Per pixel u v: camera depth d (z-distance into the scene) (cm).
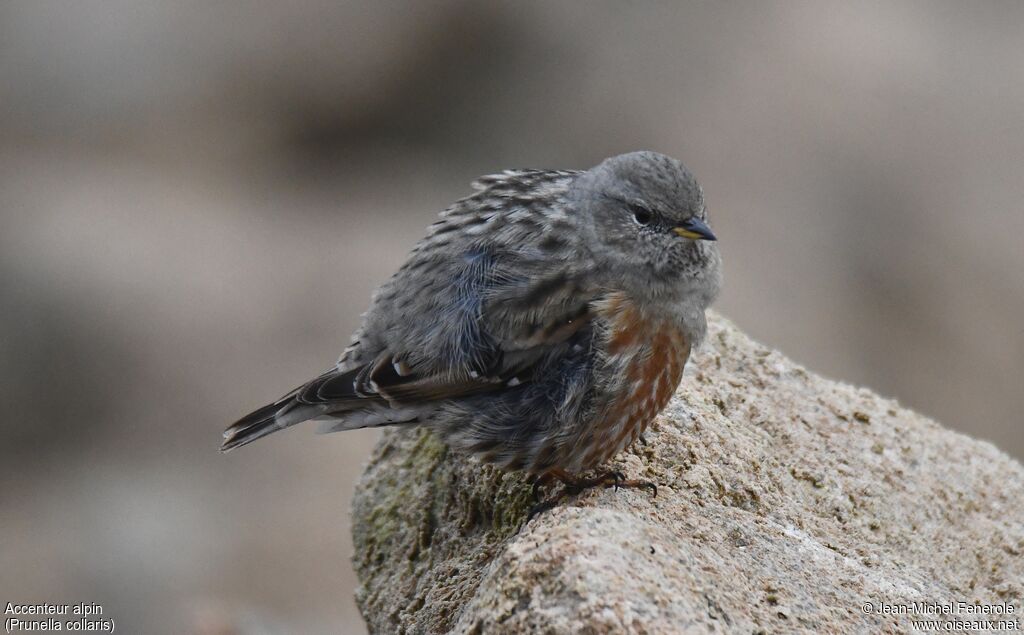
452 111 1975
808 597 630
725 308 1647
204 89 1978
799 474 752
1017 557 755
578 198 736
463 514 781
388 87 1970
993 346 1717
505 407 722
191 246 1758
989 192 1825
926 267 1756
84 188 1856
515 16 1950
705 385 791
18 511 1494
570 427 716
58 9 2017
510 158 1925
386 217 1866
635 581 554
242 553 1394
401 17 1956
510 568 568
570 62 1944
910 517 752
